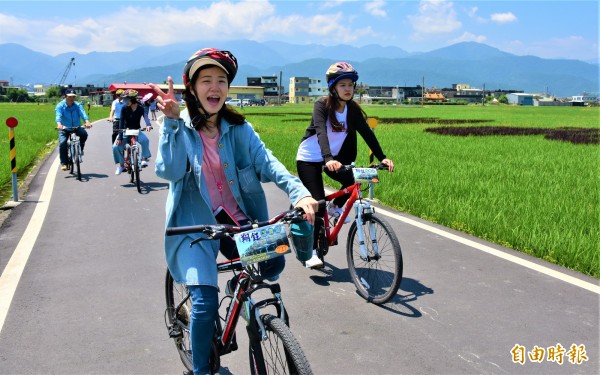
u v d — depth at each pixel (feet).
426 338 12.55
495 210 24.11
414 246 20.01
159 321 13.61
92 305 14.55
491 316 13.71
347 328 13.14
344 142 16.98
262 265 9.98
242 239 8.46
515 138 70.38
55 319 13.64
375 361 11.49
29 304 14.56
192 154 9.53
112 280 16.47
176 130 9.04
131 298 15.06
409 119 135.64
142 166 32.07
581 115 187.52
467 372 11.02
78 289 15.70
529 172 37.17
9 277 16.62
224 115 9.78
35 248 19.75
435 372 11.03
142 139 32.40
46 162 45.50
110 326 13.28
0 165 39.06
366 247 15.08
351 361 11.50
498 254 18.93
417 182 32.37
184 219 9.68
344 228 23.84
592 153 51.78
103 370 11.21
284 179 9.63
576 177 35.14
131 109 34.65
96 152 54.65
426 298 14.94
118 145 35.35
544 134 78.84
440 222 23.71
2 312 14.02
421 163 42.09
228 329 9.34
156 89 8.99
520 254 18.94
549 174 36.65
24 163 41.75
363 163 41.39
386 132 82.17
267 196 30.66
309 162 17.01
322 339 12.55
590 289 15.52
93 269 17.48
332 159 15.51
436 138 69.26
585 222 22.00
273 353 8.64
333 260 18.75
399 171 36.60
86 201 28.73
